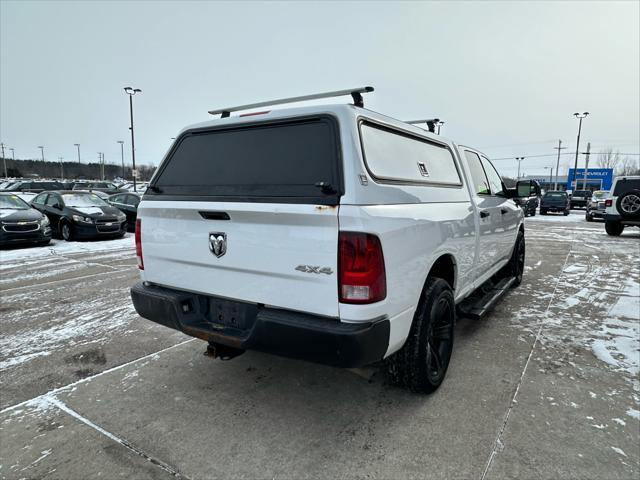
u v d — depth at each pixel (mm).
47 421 2748
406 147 3010
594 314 4922
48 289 6270
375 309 2252
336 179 2291
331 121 2424
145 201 3123
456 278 3434
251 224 2494
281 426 2666
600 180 54906
